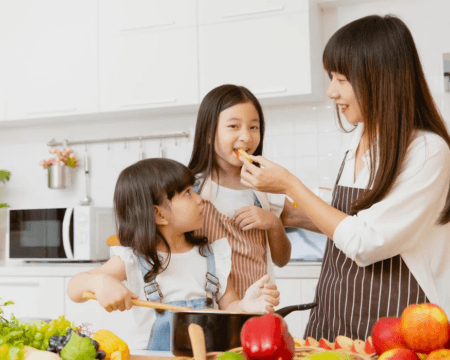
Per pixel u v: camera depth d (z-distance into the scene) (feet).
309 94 8.27
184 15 8.75
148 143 10.09
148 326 3.71
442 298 3.50
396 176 3.28
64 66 9.45
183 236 4.01
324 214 3.41
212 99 4.13
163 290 3.78
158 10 8.90
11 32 9.78
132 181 3.75
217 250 4.06
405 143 3.28
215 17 8.59
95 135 10.39
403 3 8.68
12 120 9.84
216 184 4.33
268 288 3.40
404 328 2.06
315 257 8.06
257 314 2.48
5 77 9.79
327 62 3.61
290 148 9.28
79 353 2.24
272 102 9.02
